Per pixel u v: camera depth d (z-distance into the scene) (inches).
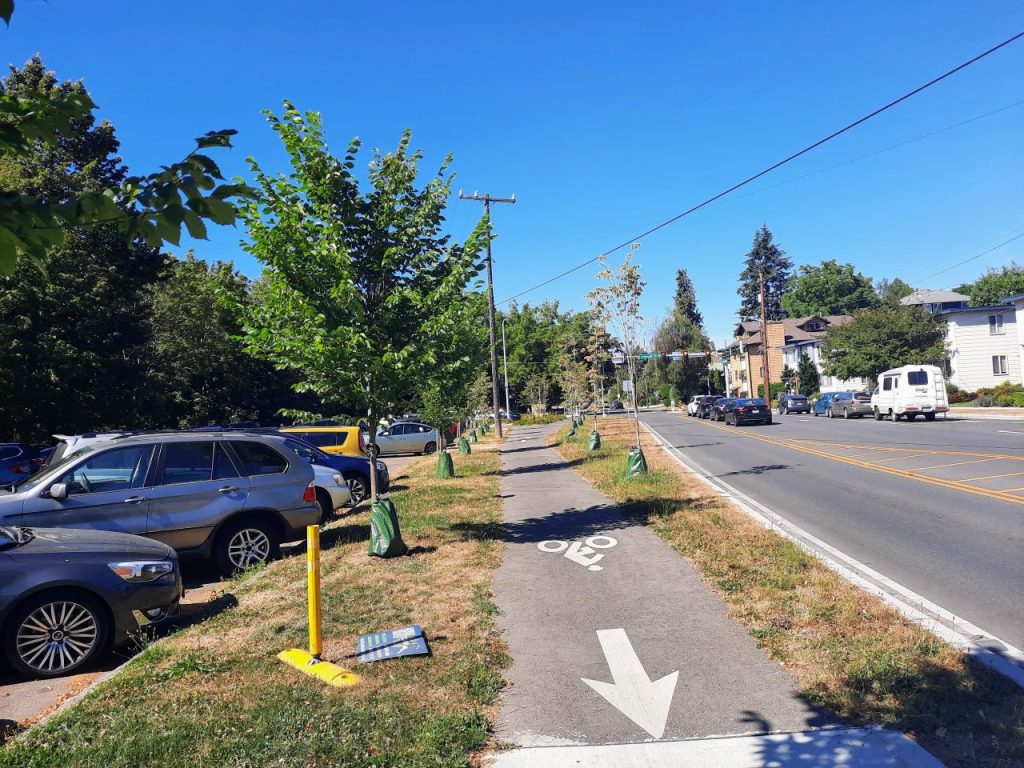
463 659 214.8
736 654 214.2
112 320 1115.9
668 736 168.7
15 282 942.4
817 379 2428.6
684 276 4261.8
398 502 531.2
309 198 366.6
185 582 350.3
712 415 1823.3
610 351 1068.5
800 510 459.5
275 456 366.6
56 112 117.9
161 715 179.5
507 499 535.2
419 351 358.9
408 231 374.3
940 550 333.1
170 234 109.8
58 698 213.2
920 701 174.7
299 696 189.8
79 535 257.8
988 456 676.7
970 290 3070.9
